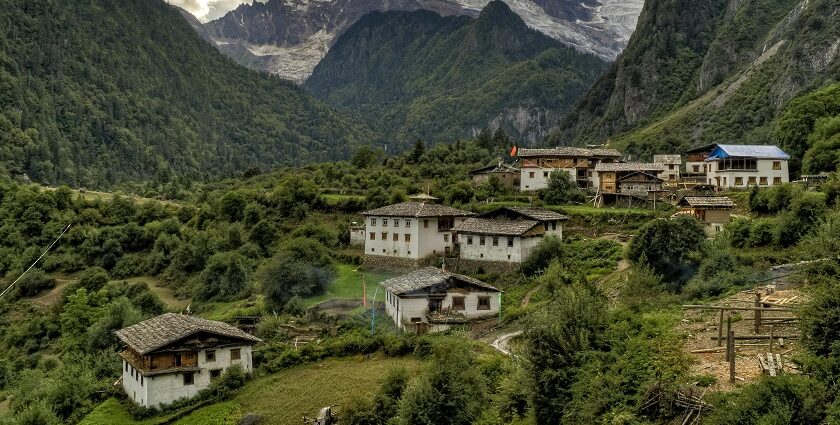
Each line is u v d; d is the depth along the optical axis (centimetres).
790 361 3653
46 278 12700
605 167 12481
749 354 3919
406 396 4741
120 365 7719
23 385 7819
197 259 12325
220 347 6550
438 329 7138
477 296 7450
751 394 3081
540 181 13538
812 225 6525
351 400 5331
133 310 9006
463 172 15912
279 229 13125
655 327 4350
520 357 4519
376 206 13125
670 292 5866
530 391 4122
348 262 10981
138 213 16075
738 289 5422
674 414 3431
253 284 10388
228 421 5834
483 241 9438
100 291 10906
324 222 13388
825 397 2970
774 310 4100
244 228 13562
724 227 7644
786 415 2905
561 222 9819
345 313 8194
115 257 13575
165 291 11819
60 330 10294
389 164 19162
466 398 4628
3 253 13800
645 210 11131
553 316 4309
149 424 6022
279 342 7319
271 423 5612
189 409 6169
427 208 10431
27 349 10100
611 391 3678
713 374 3678
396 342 6662
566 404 3862
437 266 9800
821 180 9331
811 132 11550
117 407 6581
